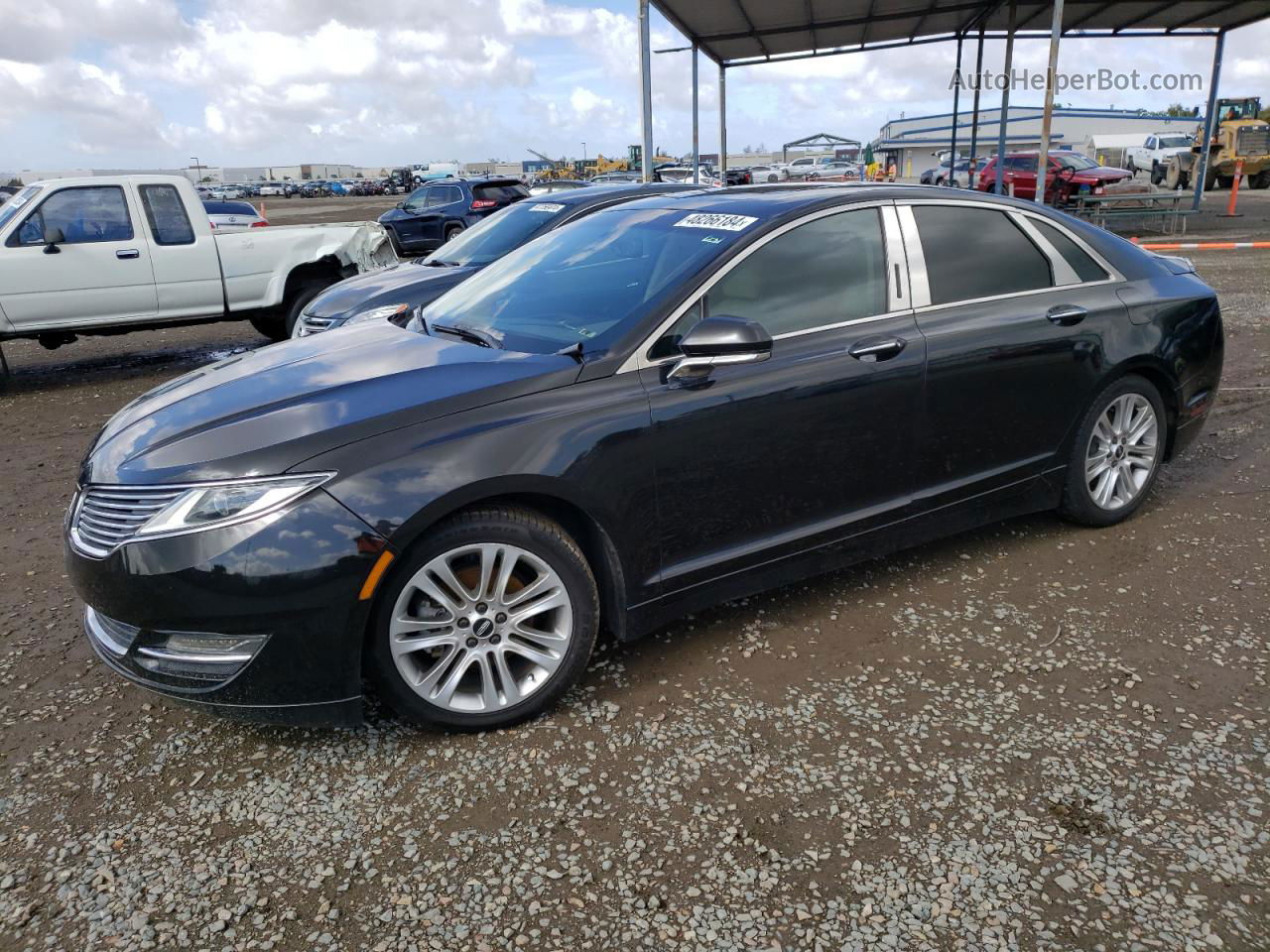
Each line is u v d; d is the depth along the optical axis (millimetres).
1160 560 3861
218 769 2705
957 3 16031
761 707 2912
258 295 9453
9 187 30766
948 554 4012
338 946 2049
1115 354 3910
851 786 2523
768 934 2047
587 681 3100
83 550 2627
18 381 9016
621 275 3346
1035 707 2861
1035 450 3842
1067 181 21594
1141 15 17547
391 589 2588
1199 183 20016
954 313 3543
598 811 2461
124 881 2260
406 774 2650
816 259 3316
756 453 3113
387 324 3848
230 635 2498
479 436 2660
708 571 3133
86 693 3143
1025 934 2021
